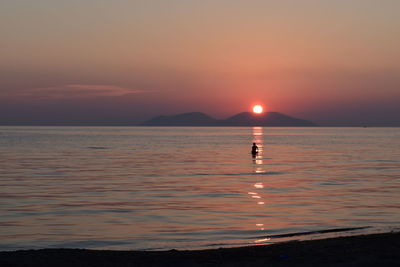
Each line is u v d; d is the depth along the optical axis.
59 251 15.57
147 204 30.53
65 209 28.42
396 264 12.98
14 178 47.12
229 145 140.38
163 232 22.05
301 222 24.22
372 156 87.75
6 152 97.88
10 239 20.61
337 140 192.50
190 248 18.70
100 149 113.12
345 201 31.66
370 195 34.72
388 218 25.19
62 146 127.19
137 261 14.11
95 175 50.78
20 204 30.30
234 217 25.77
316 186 40.91
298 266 13.16
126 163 69.50
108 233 21.81
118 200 32.34
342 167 62.56
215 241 20.12
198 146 133.12
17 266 13.45
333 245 15.72
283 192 36.66
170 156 87.31
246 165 65.94
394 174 52.44
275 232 21.80
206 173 53.59
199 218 25.50
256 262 13.72
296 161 74.38
